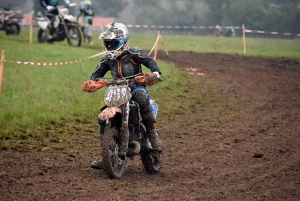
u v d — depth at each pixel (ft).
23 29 369.09
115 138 63.93
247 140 85.92
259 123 98.37
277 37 318.04
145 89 65.46
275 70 171.83
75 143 83.66
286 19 320.91
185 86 136.98
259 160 73.31
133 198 56.29
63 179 64.13
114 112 60.54
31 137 85.25
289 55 213.66
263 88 137.39
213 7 369.50
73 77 139.54
